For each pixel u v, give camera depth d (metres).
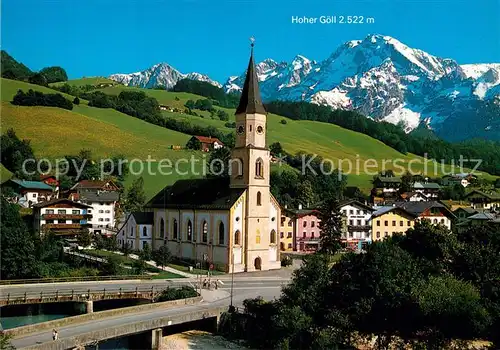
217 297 95.56
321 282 78.88
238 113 122.12
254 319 81.50
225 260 118.94
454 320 68.88
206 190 130.38
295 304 77.38
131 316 81.25
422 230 88.94
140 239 142.75
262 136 122.50
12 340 68.38
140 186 198.88
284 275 116.75
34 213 159.62
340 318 72.69
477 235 94.00
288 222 165.75
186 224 131.50
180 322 80.56
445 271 78.31
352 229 168.12
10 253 108.50
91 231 173.75
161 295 93.12
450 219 178.50
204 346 78.62
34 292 92.19
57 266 116.06
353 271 78.75
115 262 115.81
